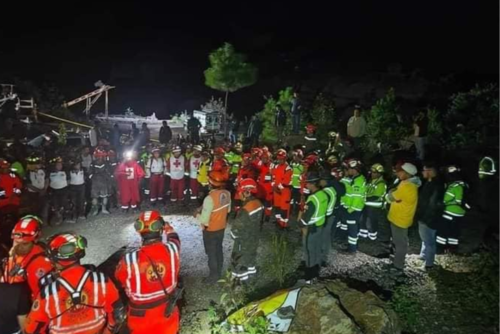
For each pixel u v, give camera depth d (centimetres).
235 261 772
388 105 1769
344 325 613
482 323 709
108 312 445
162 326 495
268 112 2109
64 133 2067
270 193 1170
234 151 1402
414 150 1580
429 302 771
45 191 1110
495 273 796
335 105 2639
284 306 668
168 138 2030
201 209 825
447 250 960
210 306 752
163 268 488
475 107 1856
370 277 859
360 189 933
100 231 1080
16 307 462
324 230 864
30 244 513
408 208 831
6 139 2089
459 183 931
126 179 1207
